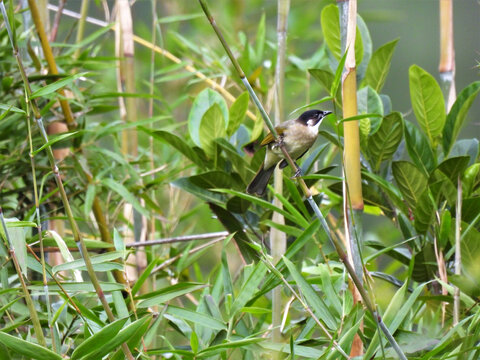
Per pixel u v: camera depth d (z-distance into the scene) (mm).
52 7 11156
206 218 12297
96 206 9438
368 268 7496
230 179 7734
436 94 7121
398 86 16656
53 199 9500
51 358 5227
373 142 7293
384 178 7605
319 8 12617
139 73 13273
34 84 9031
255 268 6301
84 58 9734
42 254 5594
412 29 16734
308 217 6422
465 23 16578
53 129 9820
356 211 5809
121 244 6051
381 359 5809
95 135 9469
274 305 6430
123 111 10344
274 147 7398
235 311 6215
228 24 13055
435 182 6660
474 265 6363
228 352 6578
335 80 5297
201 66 12148
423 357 5586
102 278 10609
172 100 13438
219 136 8008
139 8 14531
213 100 8625
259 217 8148
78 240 5230
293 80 12406
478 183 6949
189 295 10094
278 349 5910
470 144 7586
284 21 6629
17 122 9031
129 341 5660
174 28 13133
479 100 14625
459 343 5707
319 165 11789
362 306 5730
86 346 5250
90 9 16219
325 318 5875
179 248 10648
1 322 7758
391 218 7559
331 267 7906
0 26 9461
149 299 6145
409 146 7195
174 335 8906
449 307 6855
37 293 6062
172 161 10680
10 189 9656
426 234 6926
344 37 5805
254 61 11047
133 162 9617
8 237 5367
